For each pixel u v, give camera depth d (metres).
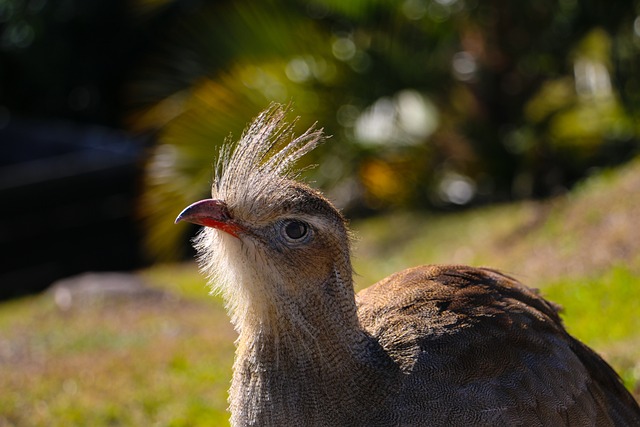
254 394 4.58
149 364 9.22
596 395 5.10
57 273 14.82
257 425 4.57
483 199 14.95
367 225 14.65
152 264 15.21
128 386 8.65
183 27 12.86
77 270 14.95
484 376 4.67
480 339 4.75
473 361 4.67
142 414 8.00
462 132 14.46
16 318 11.79
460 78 14.02
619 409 5.26
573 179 14.48
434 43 13.33
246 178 4.53
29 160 17.44
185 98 12.32
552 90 14.16
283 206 4.44
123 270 15.36
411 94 13.62
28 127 17.86
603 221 11.25
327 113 12.71
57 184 14.68
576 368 4.98
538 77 14.09
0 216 14.24
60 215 14.77
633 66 12.98
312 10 12.98
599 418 5.04
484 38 13.77
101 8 18.22
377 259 13.21
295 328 4.50
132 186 15.32
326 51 12.70
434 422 4.55
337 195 14.82
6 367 9.69
